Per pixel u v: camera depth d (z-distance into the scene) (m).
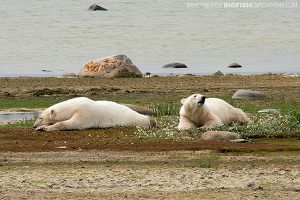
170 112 73.75
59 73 123.38
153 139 58.38
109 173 46.16
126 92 94.62
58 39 180.25
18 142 57.53
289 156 51.66
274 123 62.66
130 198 39.53
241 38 188.50
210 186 42.66
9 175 45.59
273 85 101.88
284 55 156.25
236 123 64.31
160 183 43.41
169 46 170.25
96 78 108.75
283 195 40.28
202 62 143.25
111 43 174.00
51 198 39.69
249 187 42.16
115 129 63.47
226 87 99.81
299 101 84.69
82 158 51.03
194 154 52.34
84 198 39.62
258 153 52.78
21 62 139.75
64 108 63.94
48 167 48.09
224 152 53.16
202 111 62.56
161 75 118.19
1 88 98.12
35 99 88.75
